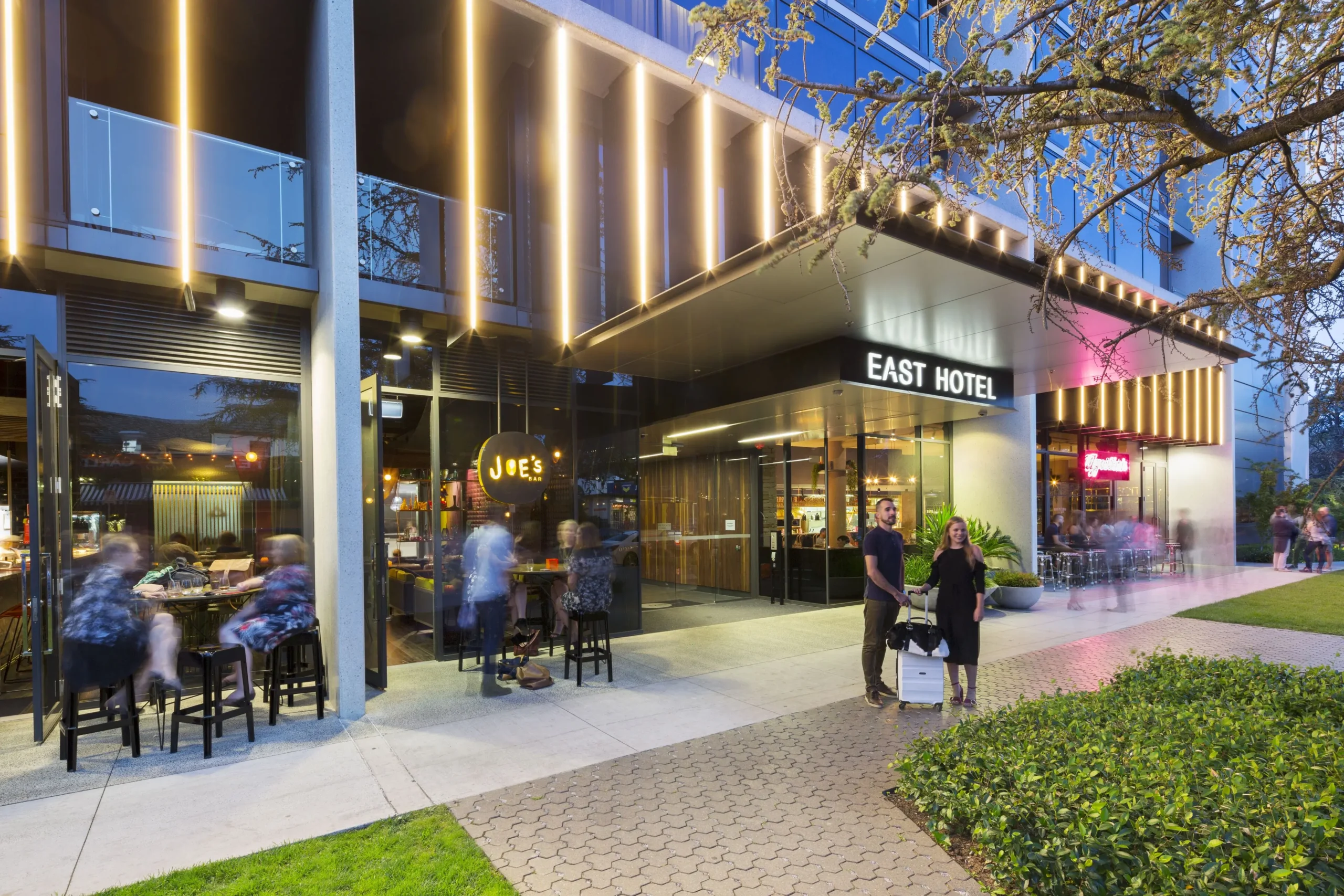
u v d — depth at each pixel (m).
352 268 5.74
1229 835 2.40
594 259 8.02
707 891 3.00
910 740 4.95
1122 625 9.92
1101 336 7.75
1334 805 2.55
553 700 6.01
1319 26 3.20
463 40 7.57
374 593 6.45
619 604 8.99
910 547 12.56
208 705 4.73
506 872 3.16
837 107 9.31
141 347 6.04
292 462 6.71
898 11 3.26
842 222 3.16
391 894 2.95
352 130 5.79
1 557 8.26
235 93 8.22
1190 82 2.88
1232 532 20.00
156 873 3.17
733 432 12.10
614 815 3.75
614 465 9.24
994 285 6.04
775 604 12.08
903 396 8.78
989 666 7.36
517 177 7.97
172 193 5.78
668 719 5.48
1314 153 3.77
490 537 6.43
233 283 5.84
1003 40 2.93
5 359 6.29
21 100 5.16
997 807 2.95
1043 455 16.44
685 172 8.04
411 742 4.96
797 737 5.02
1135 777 2.92
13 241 5.00
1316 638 8.91
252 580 5.99
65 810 3.84
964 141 3.08
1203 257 19.09
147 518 6.09
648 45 7.67
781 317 7.06
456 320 7.28
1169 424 18.09
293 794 4.05
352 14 5.89
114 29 7.23
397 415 7.65
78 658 4.45
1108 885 2.42
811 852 3.33
